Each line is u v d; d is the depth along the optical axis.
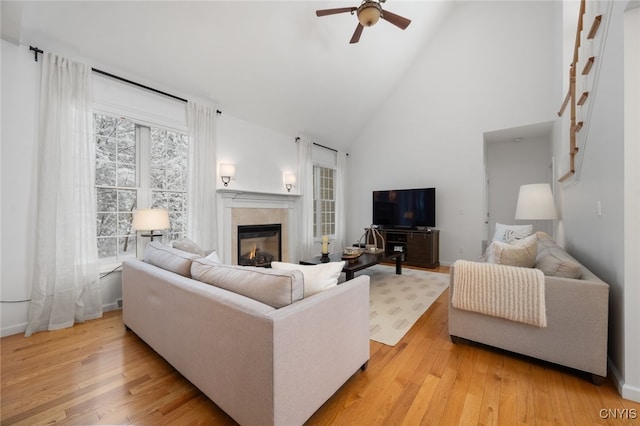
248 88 3.93
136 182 3.19
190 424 1.34
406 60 5.38
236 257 4.15
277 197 4.86
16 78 2.36
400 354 2.01
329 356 1.42
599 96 1.92
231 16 3.03
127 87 3.05
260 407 1.14
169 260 2.02
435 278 4.27
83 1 2.37
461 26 5.12
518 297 1.83
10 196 2.35
